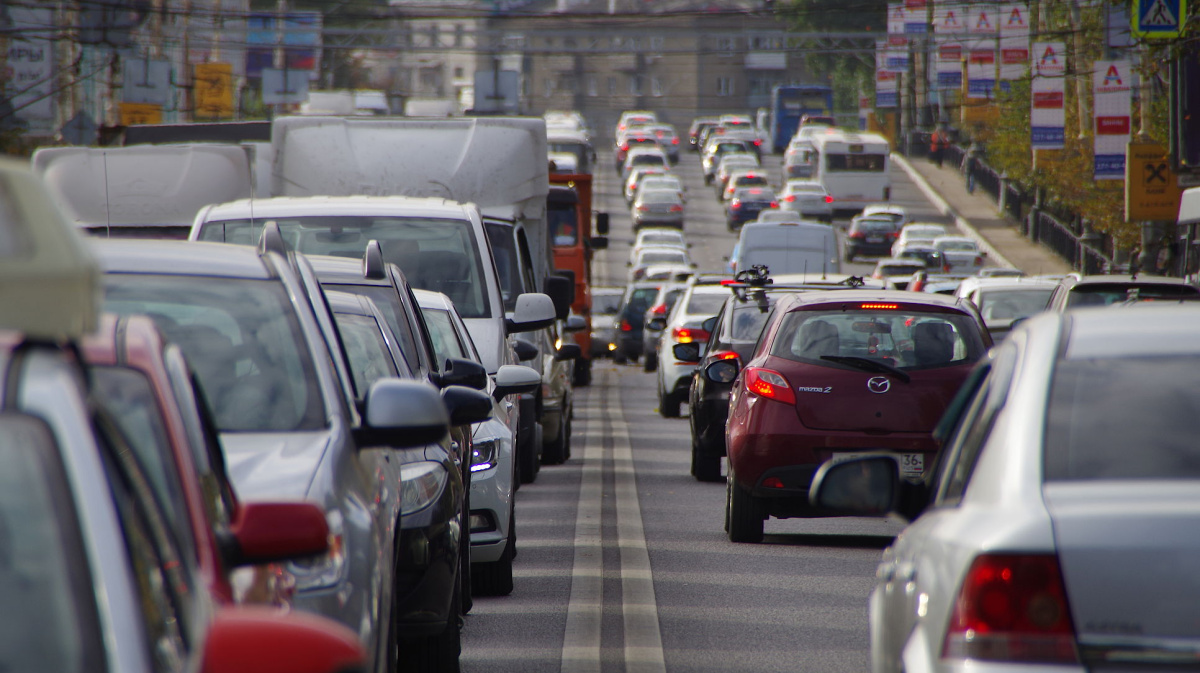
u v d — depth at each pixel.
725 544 46.00
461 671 29.47
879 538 47.47
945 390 43.22
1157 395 14.77
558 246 124.38
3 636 9.49
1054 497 13.84
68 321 8.98
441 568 27.09
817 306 44.78
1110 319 16.09
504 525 37.81
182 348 21.52
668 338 94.38
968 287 85.75
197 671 9.49
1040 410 14.82
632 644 31.97
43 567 9.64
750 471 44.03
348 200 51.66
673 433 85.44
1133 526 13.23
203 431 14.38
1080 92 193.88
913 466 43.06
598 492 59.03
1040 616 13.16
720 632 33.25
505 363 48.34
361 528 18.80
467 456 34.72
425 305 43.31
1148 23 131.25
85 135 170.75
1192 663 12.91
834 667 29.95
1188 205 94.12
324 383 21.41
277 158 63.56
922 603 14.72
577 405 107.25
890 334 44.19
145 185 72.00
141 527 10.39
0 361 10.29
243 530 13.66
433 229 50.25
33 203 9.00
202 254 23.47
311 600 16.64
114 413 12.25
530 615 35.38
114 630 9.48
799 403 43.59
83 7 181.38
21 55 167.88
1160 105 160.38
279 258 23.80
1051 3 189.25
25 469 9.83
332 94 147.25
